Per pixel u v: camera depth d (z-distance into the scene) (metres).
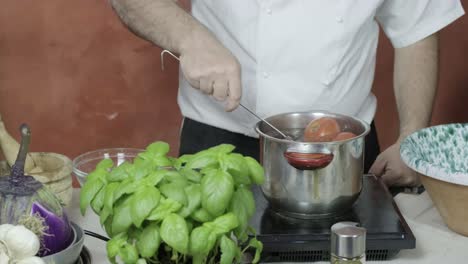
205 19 1.70
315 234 1.20
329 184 1.23
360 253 0.95
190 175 0.95
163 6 1.51
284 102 1.65
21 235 0.95
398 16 1.74
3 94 2.65
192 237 0.89
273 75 1.64
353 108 1.72
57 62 2.63
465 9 2.60
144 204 0.88
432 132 1.40
